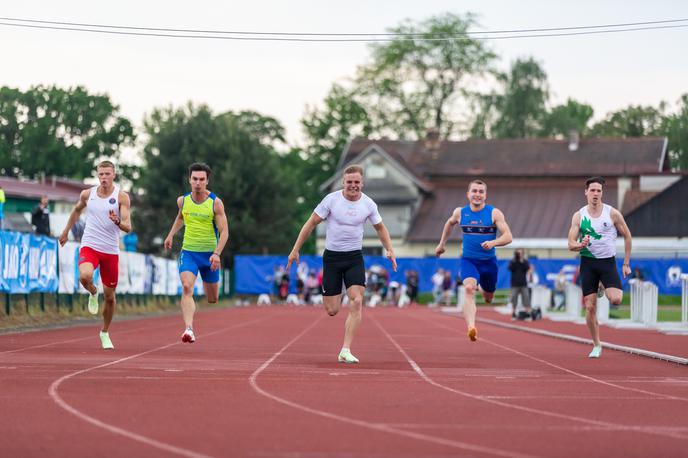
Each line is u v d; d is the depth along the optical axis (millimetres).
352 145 92375
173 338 22656
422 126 96938
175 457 7207
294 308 55938
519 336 26531
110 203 16344
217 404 10102
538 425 8992
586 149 88000
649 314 30641
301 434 8281
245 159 77750
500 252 78000
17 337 21781
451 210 85500
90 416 9125
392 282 63531
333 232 15523
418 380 13008
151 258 42906
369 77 97562
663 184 80000
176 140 79312
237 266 68250
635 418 9562
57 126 77250
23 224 42781
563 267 63375
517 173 86688
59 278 29562
